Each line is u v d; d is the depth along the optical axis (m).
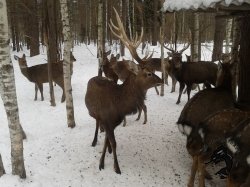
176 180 2.63
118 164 2.80
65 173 2.71
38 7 8.15
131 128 3.58
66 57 3.60
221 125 2.25
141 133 3.43
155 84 2.66
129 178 2.65
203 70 4.68
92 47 12.40
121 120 2.72
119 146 3.14
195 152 2.37
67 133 3.53
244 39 3.15
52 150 3.11
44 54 10.02
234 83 3.44
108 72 4.85
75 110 4.46
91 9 14.20
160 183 2.59
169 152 3.04
